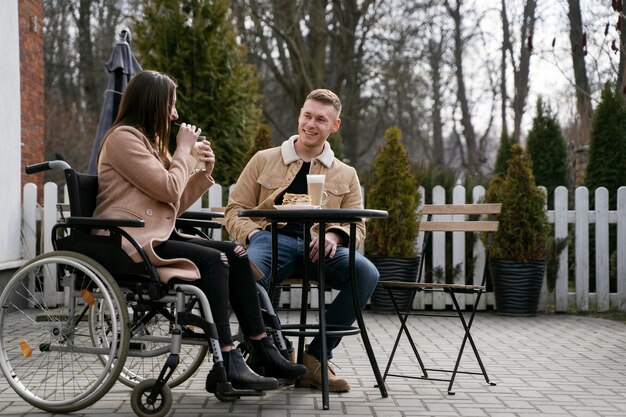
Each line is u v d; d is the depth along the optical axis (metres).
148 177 3.55
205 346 3.96
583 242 8.30
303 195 4.07
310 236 4.27
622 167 9.37
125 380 4.14
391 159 8.09
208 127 9.39
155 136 3.77
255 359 3.84
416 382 4.50
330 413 3.64
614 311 8.29
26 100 9.86
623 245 8.30
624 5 9.23
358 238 4.50
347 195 4.59
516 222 7.88
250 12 18.86
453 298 4.39
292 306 8.39
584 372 4.86
